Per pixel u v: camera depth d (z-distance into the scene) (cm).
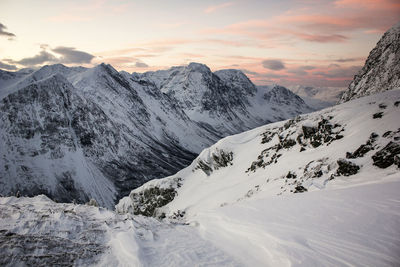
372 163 1808
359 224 888
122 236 940
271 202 1465
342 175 1878
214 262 794
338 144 2503
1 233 827
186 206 3916
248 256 841
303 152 3022
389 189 1189
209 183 4447
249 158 4281
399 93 2961
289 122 4150
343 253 727
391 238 755
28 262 690
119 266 734
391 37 8644
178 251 875
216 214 1434
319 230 916
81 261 745
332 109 3566
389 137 1997
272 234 959
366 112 2767
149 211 5275
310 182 1948
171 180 5509
